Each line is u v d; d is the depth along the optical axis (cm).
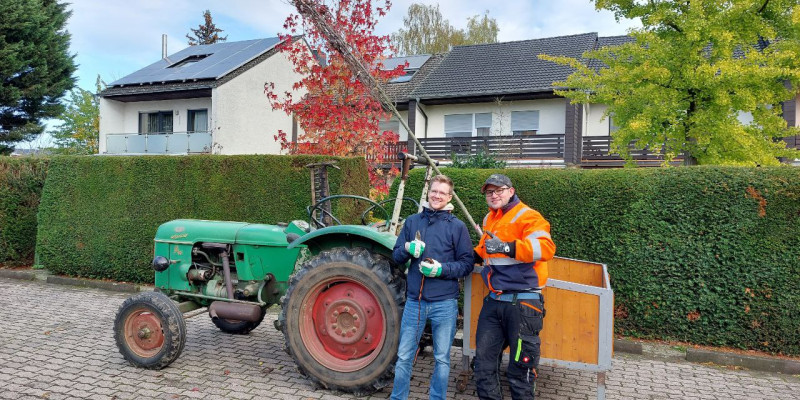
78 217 819
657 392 409
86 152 2467
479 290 374
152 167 777
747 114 1400
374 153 898
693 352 490
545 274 330
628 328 547
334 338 398
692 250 516
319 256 398
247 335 536
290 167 712
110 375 418
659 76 805
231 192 738
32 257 931
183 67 2164
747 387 424
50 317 602
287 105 938
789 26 784
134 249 780
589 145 1564
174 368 436
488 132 1755
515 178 584
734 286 503
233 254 470
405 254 339
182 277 478
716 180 509
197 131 2006
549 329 354
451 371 441
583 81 968
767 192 490
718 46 795
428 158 398
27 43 2011
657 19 803
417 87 1812
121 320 436
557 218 566
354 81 862
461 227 340
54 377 412
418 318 334
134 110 2145
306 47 970
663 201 527
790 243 485
